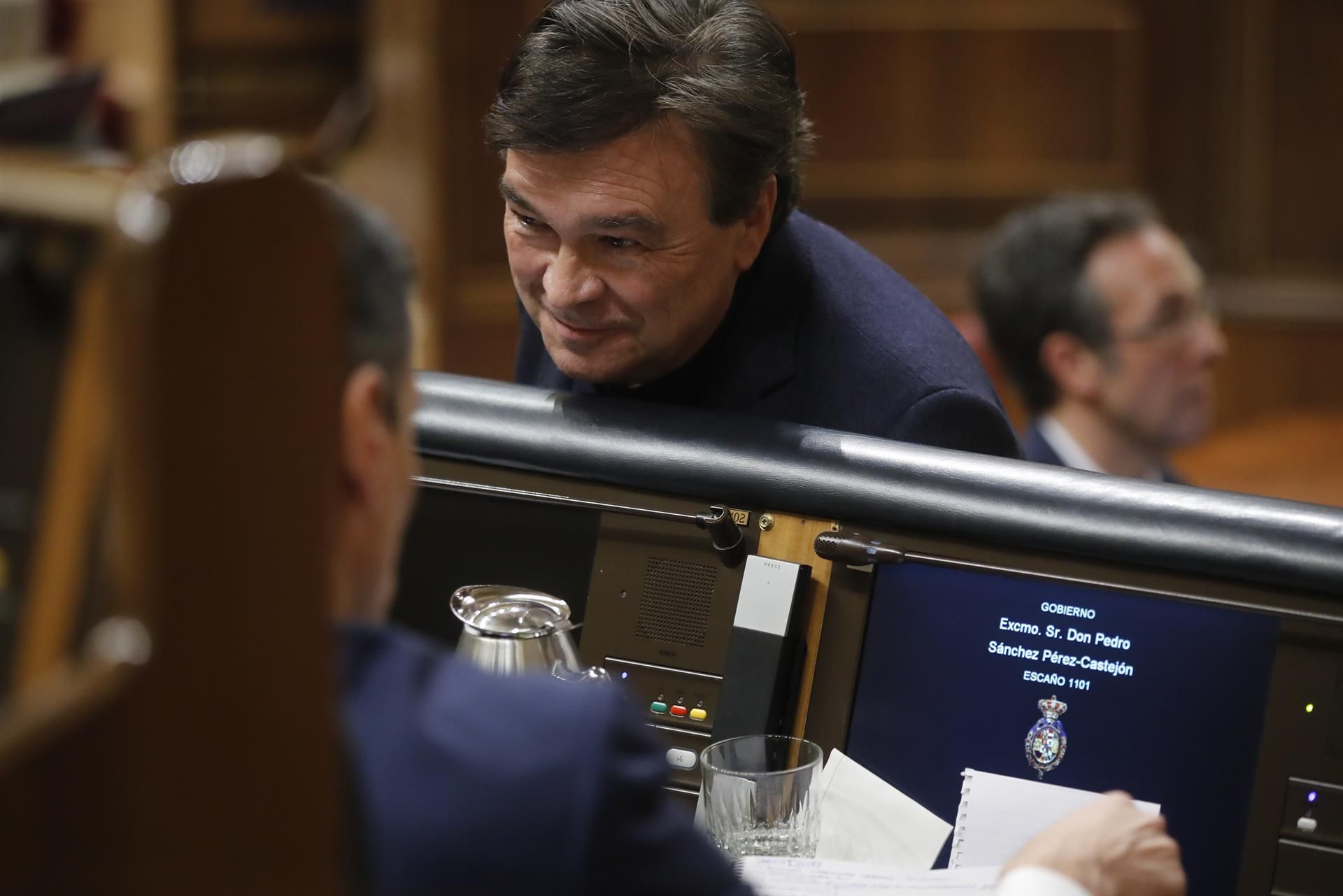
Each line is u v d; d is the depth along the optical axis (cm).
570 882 215
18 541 187
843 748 350
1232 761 320
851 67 1433
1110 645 332
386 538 251
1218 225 1512
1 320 187
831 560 358
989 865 326
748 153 398
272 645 197
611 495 385
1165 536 328
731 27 400
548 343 433
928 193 1457
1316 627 318
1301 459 1164
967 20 1423
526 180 398
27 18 1013
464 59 1316
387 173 1325
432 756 222
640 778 226
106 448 182
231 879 195
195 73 1301
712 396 454
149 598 182
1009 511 342
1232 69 1475
